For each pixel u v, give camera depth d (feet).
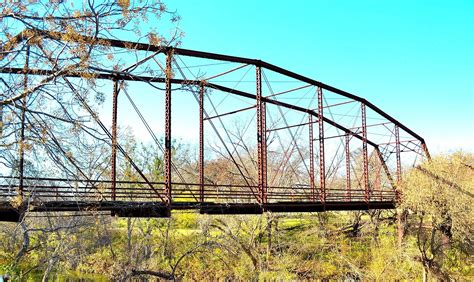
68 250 81.97
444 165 103.71
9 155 36.83
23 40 34.53
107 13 34.55
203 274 106.11
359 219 131.44
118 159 81.51
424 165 106.01
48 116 34.91
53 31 33.04
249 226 111.86
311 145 94.43
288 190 132.77
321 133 88.74
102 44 35.04
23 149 33.65
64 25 33.78
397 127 120.57
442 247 106.93
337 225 137.39
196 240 108.06
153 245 108.27
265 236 122.21
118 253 105.91
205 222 103.60
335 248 121.19
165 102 55.52
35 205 42.70
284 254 111.45
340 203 91.20
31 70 34.60
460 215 99.60
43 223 82.69
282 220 135.85
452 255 107.04
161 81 56.80
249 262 105.81
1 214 43.34
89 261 106.52
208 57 65.87
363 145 105.29
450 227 105.91
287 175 132.05
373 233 126.82
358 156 156.56
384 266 107.14
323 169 87.76
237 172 133.90
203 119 69.05
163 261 105.60
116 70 37.50
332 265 114.52
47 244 81.15
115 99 62.13
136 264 92.32
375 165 140.97
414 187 102.68
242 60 69.92
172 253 108.78
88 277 103.55
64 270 98.94
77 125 35.27
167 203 54.03
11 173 45.42
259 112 70.13
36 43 33.01
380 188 132.36
